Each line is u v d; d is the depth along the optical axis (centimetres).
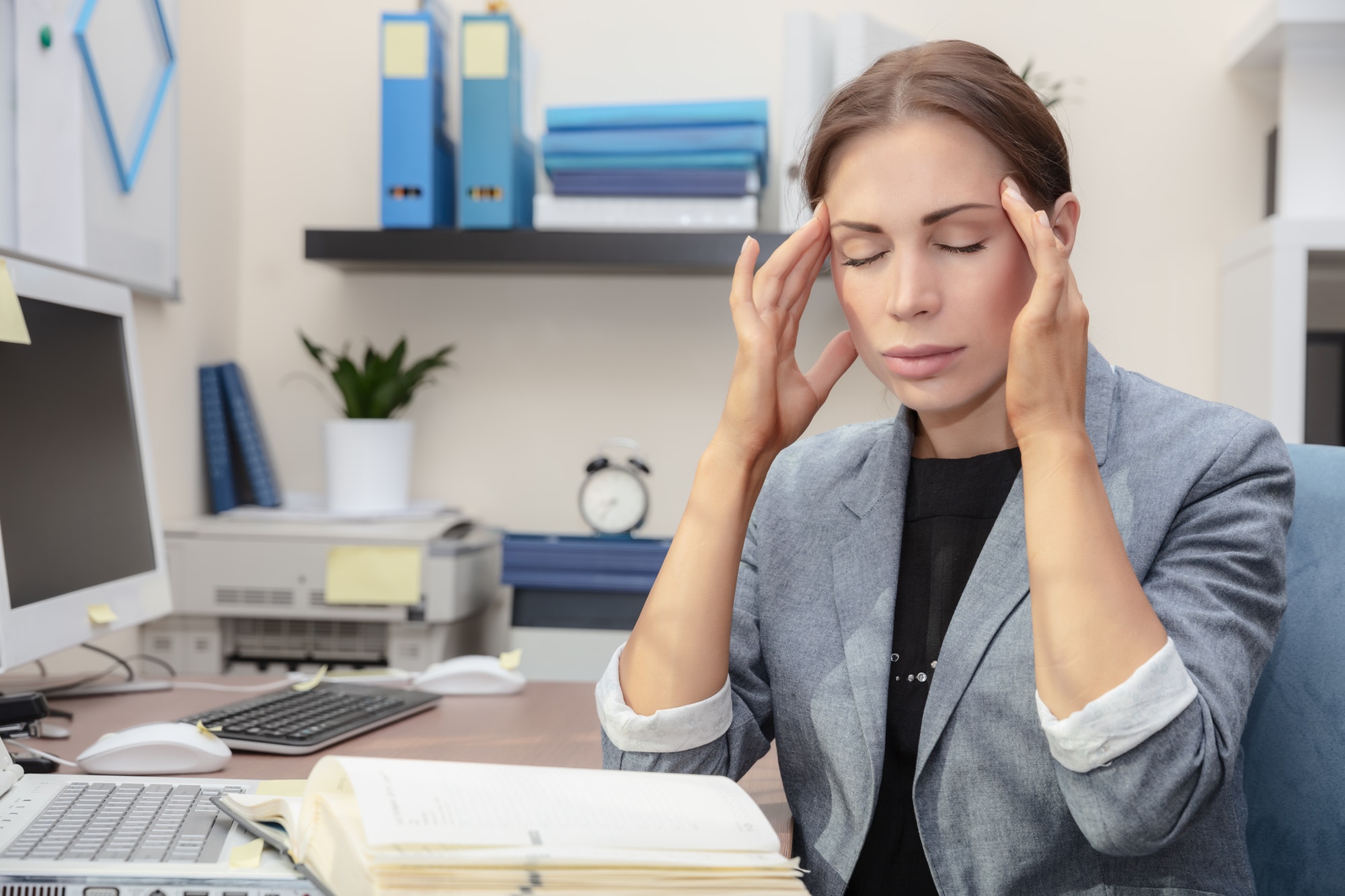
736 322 78
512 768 60
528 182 191
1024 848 72
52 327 109
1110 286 192
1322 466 96
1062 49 192
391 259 179
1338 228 162
